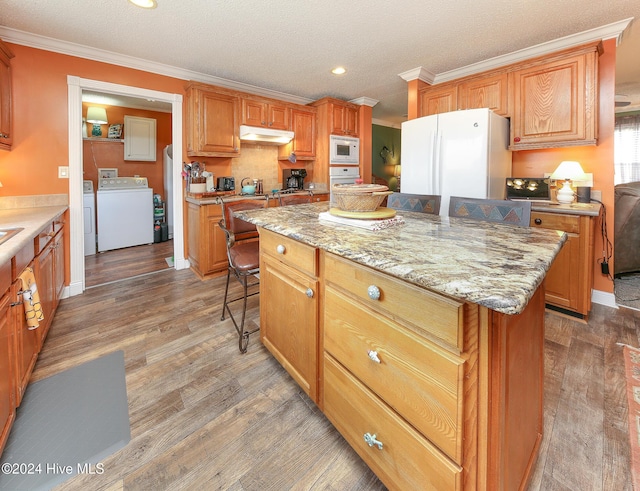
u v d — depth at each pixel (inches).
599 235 105.7
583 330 89.1
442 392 31.5
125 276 135.4
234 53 116.7
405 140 126.6
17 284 55.1
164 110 206.5
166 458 48.8
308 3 84.9
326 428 54.9
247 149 166.4
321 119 175.3
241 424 55.7
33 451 49.4
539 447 49.8
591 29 100.3
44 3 83.5
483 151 104.0
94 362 73.5
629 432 53.2
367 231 49.4
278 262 63.7
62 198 110.9
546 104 105.7
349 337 44.4
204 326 91.3
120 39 104.7
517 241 42.7
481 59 123.1
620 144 216.4
